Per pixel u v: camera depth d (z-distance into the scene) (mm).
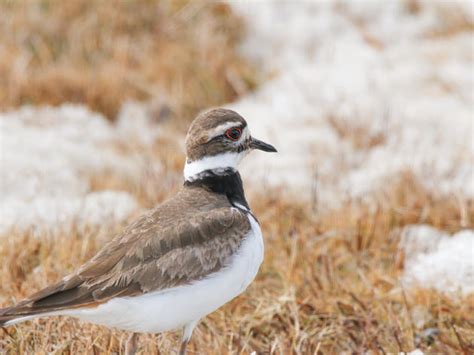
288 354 9578
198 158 9109
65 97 17031
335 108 16750
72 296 7910
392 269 11508
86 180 14203
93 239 11484
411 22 19844
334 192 14125
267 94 17812
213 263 8414
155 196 13352
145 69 17953
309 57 19031
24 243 11203
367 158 15289
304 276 11016
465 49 18719
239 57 18938
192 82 17766
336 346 10070
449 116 16469
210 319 10266
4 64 17234
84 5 18953
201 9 19406
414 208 13195
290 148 15719
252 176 14688
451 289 10984
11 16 18469
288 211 12992
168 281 8234
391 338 9984
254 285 10992
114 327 8531
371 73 18047
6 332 9398
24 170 13938
